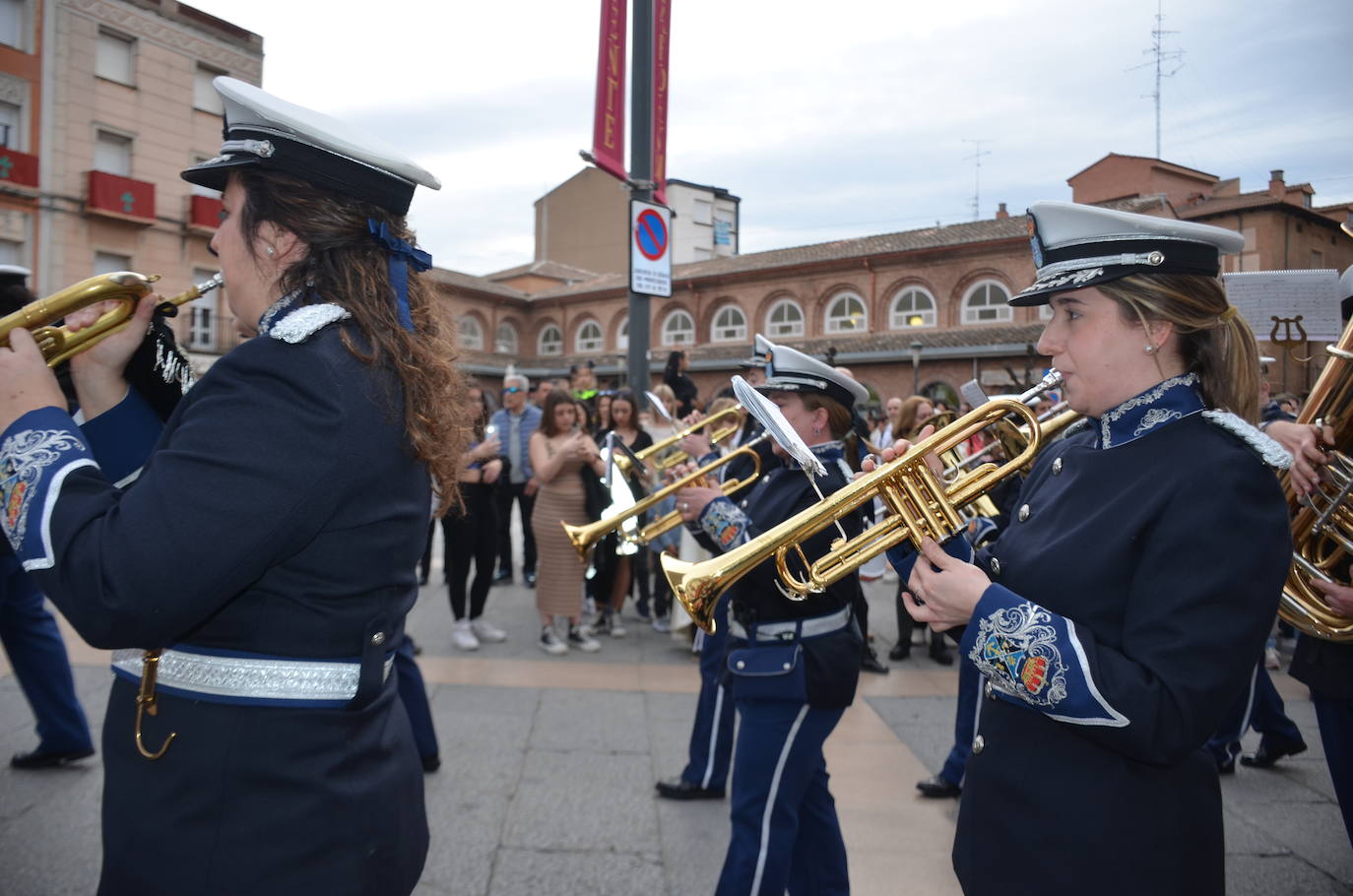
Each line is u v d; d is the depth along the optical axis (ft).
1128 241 4.08
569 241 124.16
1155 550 3.81
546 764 11.37
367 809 3.68
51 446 3.38
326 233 3.81
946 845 9.66
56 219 55.01
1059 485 4.56
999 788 4.33
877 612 21.34
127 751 3.60
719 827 9.78
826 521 4.92
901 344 73.26
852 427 7.93
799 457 4.82
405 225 4.28
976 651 4.01
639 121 20.54
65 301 3.80
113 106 57.21
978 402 7.16
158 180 59.72
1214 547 3.70
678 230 120.06
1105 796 4.00
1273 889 8.80
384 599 3.84
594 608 19.85
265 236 3.83
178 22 60.18
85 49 55.72
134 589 3.07
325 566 3.56
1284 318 8.91
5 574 9.70
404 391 3.84
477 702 13.71
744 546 5.19
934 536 4.54
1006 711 4.45
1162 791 4.01
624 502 9.86
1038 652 3.80
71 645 15.20
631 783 10.87
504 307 103.40
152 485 3.21
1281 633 19.21
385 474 3.71
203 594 3.18
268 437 3.31
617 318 97.55
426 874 8.61
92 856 8.54
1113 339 4.19
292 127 3.70
